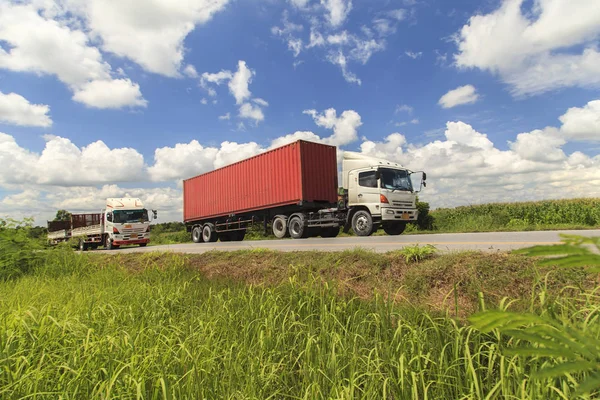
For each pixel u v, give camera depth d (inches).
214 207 899.4
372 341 153.2
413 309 179.9
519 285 190.2
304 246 490.3
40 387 122.0
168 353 138.3
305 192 673.6
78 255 477.4
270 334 160.6
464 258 227.3
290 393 133.0
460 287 209.5
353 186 620.1
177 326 177.5
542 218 847.1
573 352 25.3
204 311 204.2
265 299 219.5
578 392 23.2
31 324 156.5
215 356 138.9
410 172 631.8
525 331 27.7
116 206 972.6
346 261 279.0
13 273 388.8
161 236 1533.0
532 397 94.6
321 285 237.6
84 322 173.2
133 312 198.5
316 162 699.4
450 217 985.5
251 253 378.6
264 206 749.9
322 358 139.4
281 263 320.5
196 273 346.9
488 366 121.9
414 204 616.1
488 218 880.3
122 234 961.5
